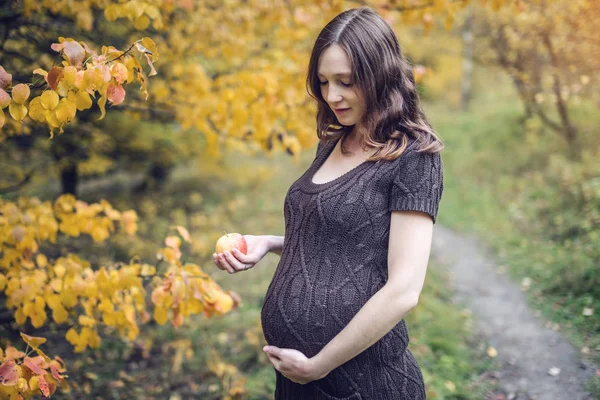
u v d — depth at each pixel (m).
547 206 6.95
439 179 1.47
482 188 8.93
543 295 4.80
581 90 7.99
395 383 1.54
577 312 4.32
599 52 6.86
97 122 5.45
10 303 2.31
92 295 2.37
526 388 3.45
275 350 1.47
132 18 2.54
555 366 3.66
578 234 5.86
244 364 3.90
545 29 6.86
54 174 6.31
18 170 5.33
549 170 8.23
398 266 1.41
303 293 1.50
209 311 2.46
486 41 9.08
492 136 11.13
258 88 3.27
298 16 3.50
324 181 1.57
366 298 1.47
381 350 1.52
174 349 4.12
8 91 1.75
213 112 3.39
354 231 1.47
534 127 9.83
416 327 4.25
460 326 4.36
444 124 13.67
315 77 1.60
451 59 15.84
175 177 11.13
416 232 1.42
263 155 12.88
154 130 6.58
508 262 5.85
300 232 1.55
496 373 3.67
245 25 3.65
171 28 3.56
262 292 5.32
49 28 3.05
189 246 6.95
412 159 1.45
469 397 3.35
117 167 7.40
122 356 4.00
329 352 1.41
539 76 8.34
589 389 3.30
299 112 3.54
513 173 9.07
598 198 6.23
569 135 8.34
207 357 3.98
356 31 1.45
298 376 1.45
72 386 3.35
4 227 2.46
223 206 9.30
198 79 3.38
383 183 1.46
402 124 1.50
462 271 5.84
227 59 3.96
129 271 2.42
